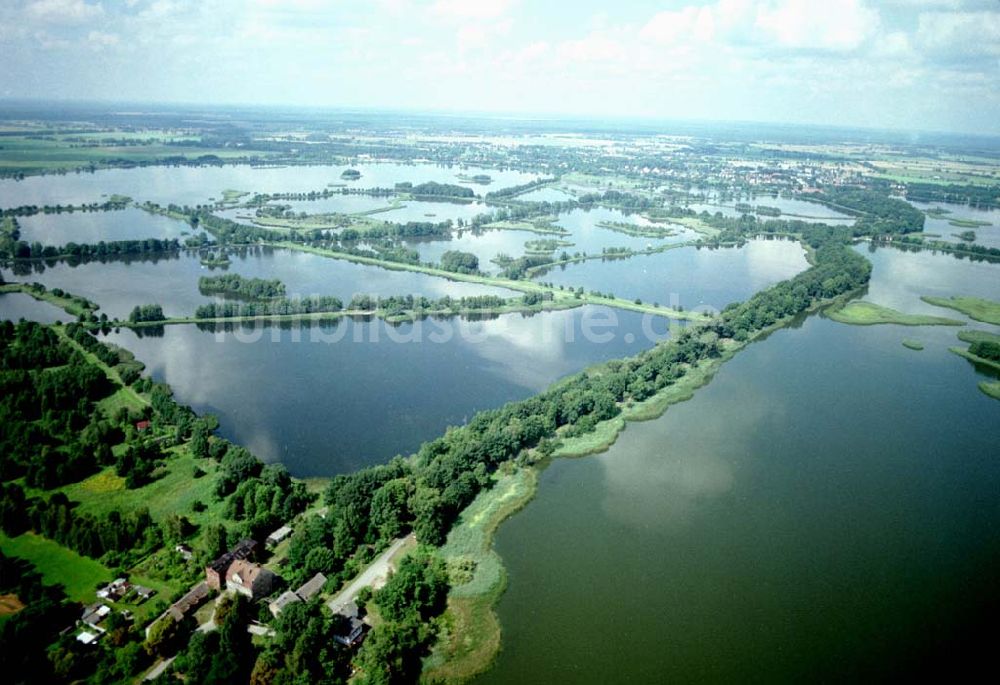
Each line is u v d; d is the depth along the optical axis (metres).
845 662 169.00
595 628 176.50
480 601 183.12
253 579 172.12
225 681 145.50
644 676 161.88
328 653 154.50
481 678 159.75
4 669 146.12
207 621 167.00
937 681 164.12
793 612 185.38
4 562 178.50
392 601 169.62
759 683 161.50
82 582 180.75
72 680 150.12
